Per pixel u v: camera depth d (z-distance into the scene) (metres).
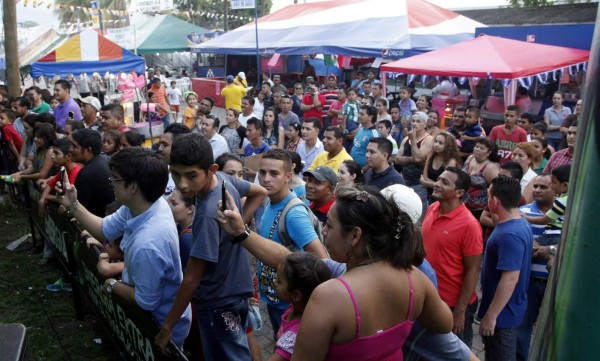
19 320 4.75
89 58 10.48
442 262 3.38
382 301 1.53
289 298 2.38
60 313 4.89
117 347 3.60
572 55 10.48
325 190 3.99
